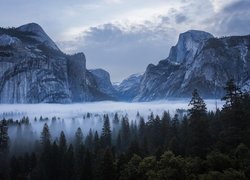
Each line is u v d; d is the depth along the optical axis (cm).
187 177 9375
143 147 13388
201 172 9594
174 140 11688
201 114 11700
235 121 10912
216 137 11319
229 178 8569
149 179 9675
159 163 10081
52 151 14500
